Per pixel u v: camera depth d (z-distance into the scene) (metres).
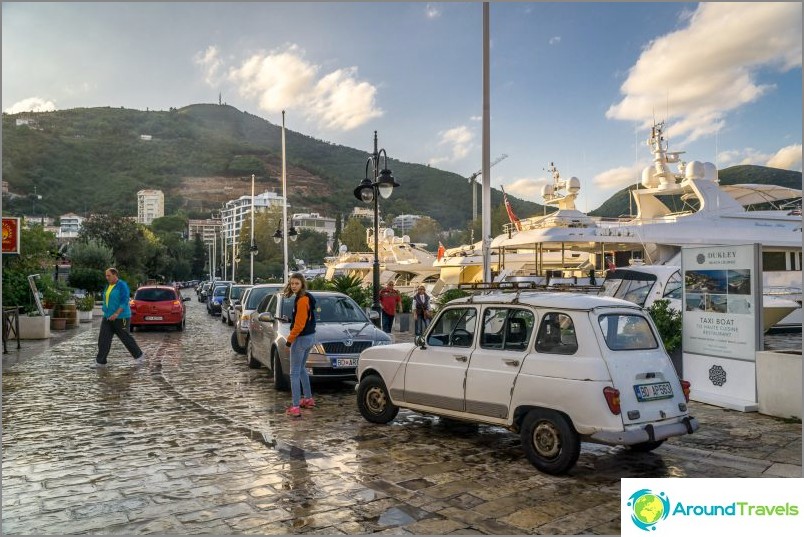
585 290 7.19
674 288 12.53
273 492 5.29
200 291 64.12
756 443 6.86
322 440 7.13
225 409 8.94
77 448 6.75
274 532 4.42
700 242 20.27
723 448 6.68
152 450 6.67
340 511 4.83
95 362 13.85
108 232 53.41
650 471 5.89
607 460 6.27
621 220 24.86
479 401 6.45
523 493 5.27
